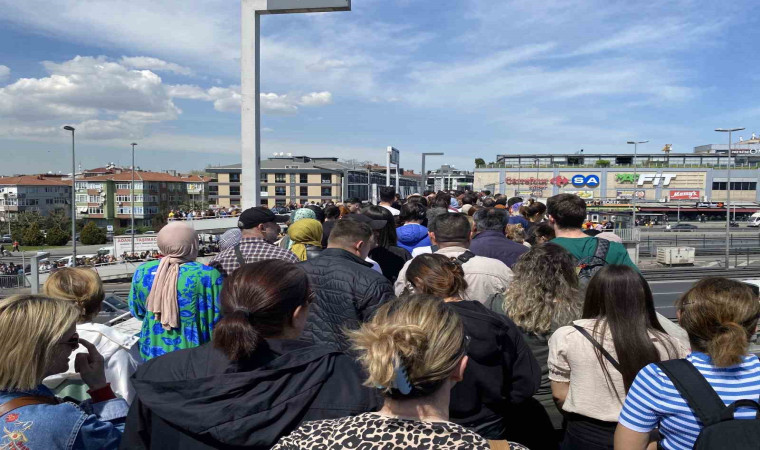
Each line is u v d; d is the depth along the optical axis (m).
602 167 88.50
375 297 2.67
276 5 6.35
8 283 26.02
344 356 1.79
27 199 112.88
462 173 106.44
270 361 1.62
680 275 25.50
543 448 2.73
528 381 2.36
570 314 2.65
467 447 1.24
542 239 4.65
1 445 1.63
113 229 100.50
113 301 4.57
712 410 1.74
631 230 32.41
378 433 1.28
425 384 1.29
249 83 6.55
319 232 4.26
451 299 2.44
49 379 2.50
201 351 1.75
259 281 1.69
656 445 2.03
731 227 68.25
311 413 1.59
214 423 1.51
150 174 114.62
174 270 2.88
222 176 85.19
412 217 5.75
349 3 6.31
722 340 1.77
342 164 93.12
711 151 102.75
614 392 2.21
